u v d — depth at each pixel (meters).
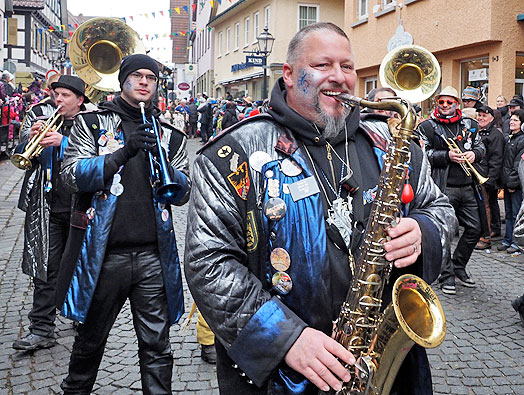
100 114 3.20
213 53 36.28
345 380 1.78
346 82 2.03
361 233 2.00
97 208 3.03
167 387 3.10
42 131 4.02
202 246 1.94
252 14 27.70
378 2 16.11
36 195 4.26
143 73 3.18
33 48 38.38
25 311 5.12
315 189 1.96
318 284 1.90
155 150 3.05
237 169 1.98
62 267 3.11
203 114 23.62
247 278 1.90
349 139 2.11
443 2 13.47
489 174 7.75
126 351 4.38
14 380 3.86
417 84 5.39
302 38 2.05
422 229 1.98
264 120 2.07
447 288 5.85
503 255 7.48
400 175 1.95
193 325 4.88
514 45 12.21
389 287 2.07
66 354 4.27
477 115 7.93
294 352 1.79
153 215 3.08
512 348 4.52
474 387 3.88
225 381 2.04
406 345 1.87
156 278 3.09
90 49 3.75
